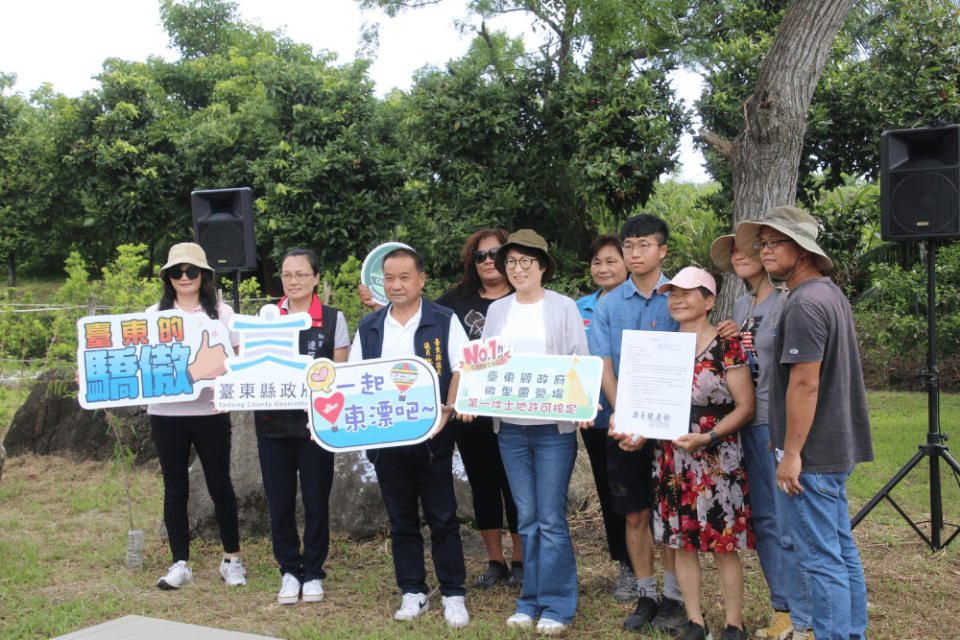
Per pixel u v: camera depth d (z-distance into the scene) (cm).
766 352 350
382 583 434
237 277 579
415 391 378
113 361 420
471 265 446
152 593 421
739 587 344
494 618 385
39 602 406
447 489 388
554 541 365
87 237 2491
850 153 992
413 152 1259
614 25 1139
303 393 398
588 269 1231
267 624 381
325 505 412
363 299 533
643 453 370
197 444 431
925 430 823
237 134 1619
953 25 922
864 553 471
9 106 2452
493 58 1259
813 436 305
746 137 648
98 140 1642
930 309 490
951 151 489
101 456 731
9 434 771
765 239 325
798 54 619
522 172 1225
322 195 1201
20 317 855
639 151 1112
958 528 476
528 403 360
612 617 385
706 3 1200
